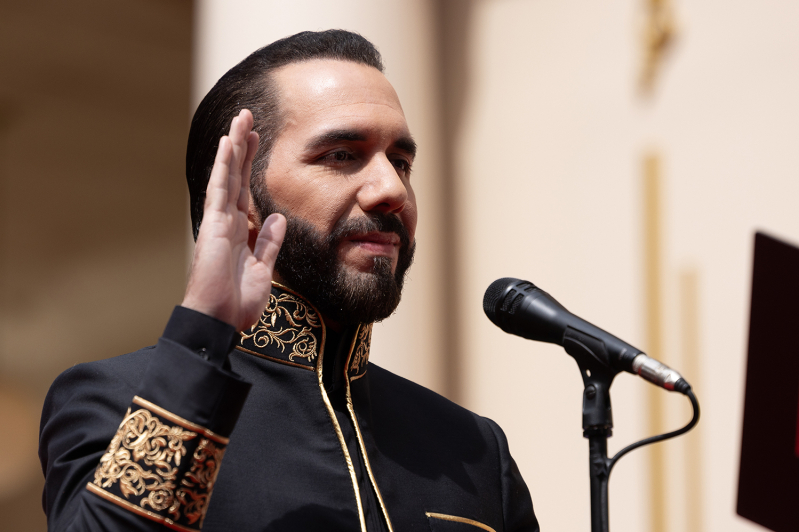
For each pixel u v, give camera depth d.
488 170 7.55
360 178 2.71
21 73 14.35
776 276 5.57
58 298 15.14
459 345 7.46
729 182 6.46
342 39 2.98
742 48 6.51
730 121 6.50
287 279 2.76
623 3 7.08
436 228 7.34
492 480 2.97
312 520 2.40
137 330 15.48
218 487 2.37
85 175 15.37
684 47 6.77
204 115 3.04
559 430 6.93
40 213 15.16
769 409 5.38
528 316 2.68
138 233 15.62
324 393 2.66
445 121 7.77
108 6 13.38
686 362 6.49
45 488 2.42
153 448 2.07
